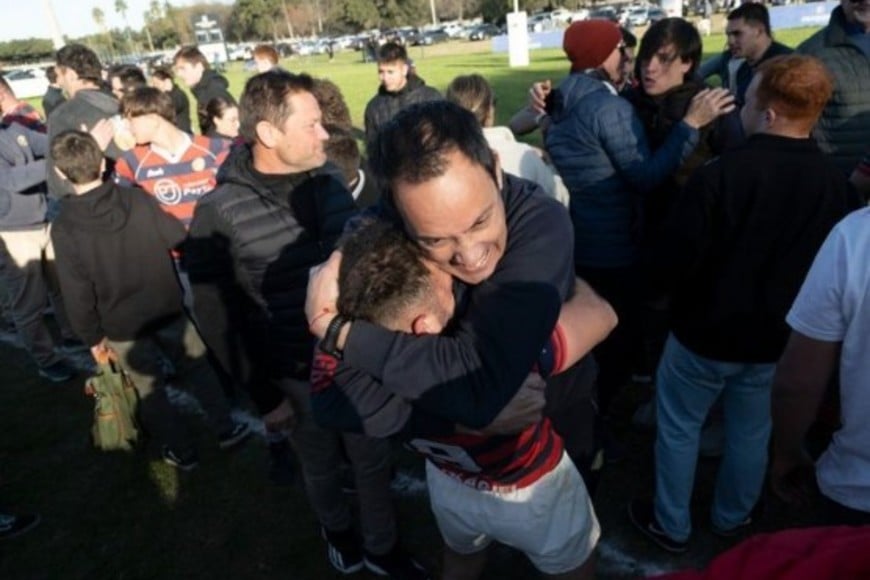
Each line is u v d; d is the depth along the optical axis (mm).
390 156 993
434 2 67125
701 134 2854
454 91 2676
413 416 1275
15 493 3195
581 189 2803
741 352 1980
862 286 1247
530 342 1099
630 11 35000
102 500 3102
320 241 2041
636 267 2869
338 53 51000
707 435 2908
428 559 2539
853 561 681
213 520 2898
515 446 1379
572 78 2797
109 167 3773
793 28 23500
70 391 4156
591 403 2094
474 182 973
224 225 1996
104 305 2865
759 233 1831
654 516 2461
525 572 2410
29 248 4012
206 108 4461
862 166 2164
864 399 1326
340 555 2484
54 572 2691
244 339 2121
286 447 3145
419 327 1146
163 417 3141
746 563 735
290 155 1906
